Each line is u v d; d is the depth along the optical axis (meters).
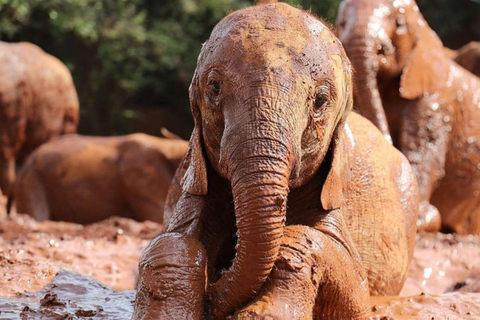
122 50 33.59
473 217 15.80
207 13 35.16
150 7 36.00
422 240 13.00
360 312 6.44
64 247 10.70
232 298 5.77
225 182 6.59
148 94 37.19
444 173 15.16
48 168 20.92
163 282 5.80
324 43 6.03
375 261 7.68
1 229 13.84
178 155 20.28
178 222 6.52
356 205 7.53
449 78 15.24
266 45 5.75
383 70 14.44
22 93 26.17
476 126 15.45
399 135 14.93
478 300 7.69
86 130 34.97
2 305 7.47
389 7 14.54
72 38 33.62
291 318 5.67
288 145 5.48
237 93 5.66
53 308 7.36
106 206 20.53
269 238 5.36
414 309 7.43
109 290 8.41
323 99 5.94
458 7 36.25
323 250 6.05
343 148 7.29
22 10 31.92
